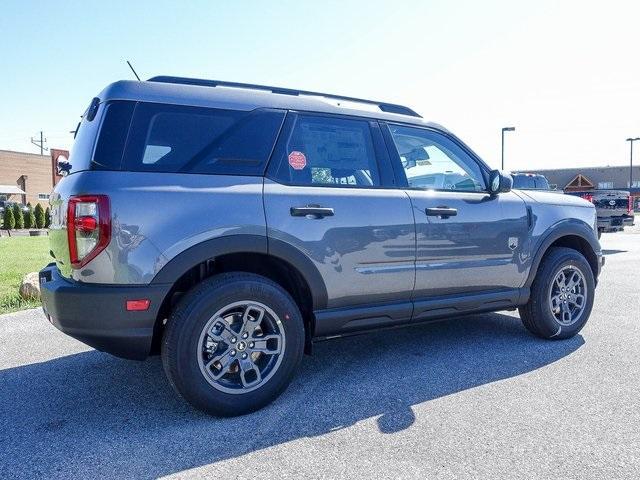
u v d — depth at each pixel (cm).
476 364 370
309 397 313
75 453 247
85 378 354
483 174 407
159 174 274
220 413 282
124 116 275
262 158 305
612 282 734
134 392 327
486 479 218
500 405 295
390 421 277
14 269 880
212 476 225
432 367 365
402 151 369
